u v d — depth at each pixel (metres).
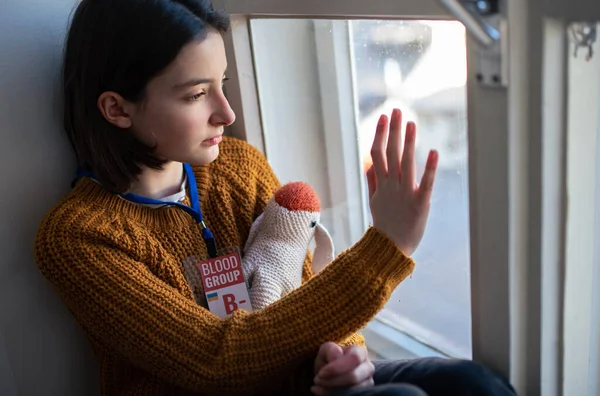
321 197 1.23
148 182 0.92
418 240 0.79
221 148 1.02
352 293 0.79
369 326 1.21
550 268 0.73
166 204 0.92
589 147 0.70
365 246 0.80
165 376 0.83
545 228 0.71
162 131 0.84
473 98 0.70
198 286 0.92
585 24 0.64
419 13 0.72
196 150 0.86
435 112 1.00
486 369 0.77
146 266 0.88
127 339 0.82
